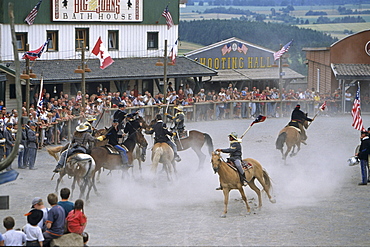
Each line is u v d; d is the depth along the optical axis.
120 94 46.94
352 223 19.12
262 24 117.56
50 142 34.00
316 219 19.61
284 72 56.91
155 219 19.38
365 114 53.53
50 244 14.34
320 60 58.03
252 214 20.27
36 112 33.41
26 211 20.12
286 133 29.59
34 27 43.94
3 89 38.62
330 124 46.78
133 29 49.84
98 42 39.22
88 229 17.98
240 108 49.44
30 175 26.31
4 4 41.94
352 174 27.80
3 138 26.56
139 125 24.61
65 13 45.47
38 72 41.81
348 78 53.62
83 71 37.72
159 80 49.03
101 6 47.56
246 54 57.56
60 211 14.62
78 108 37.69
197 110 47.03
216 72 50.97
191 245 16.53
